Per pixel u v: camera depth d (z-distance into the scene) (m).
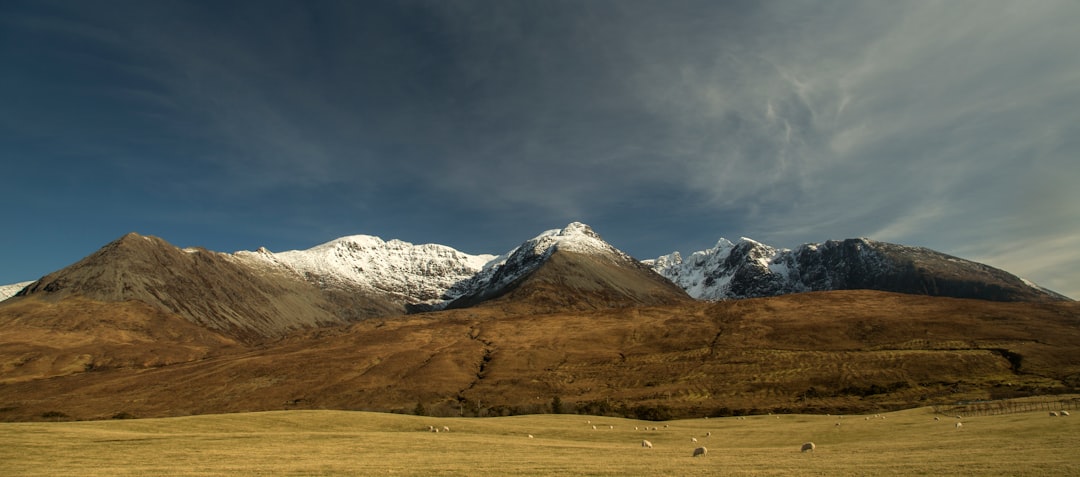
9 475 32.38
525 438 58.16
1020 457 30.12
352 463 36.16
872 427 64.69
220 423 61.56
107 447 44.12
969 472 26.09
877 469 28.56
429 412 143.00
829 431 63.62
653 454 43.00
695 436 63.50
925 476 25.61
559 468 32.78
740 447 52.34
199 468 34.34
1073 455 29.48
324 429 62.31
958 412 78.62
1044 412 65.00
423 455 41.66
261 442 48.53
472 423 72.56
